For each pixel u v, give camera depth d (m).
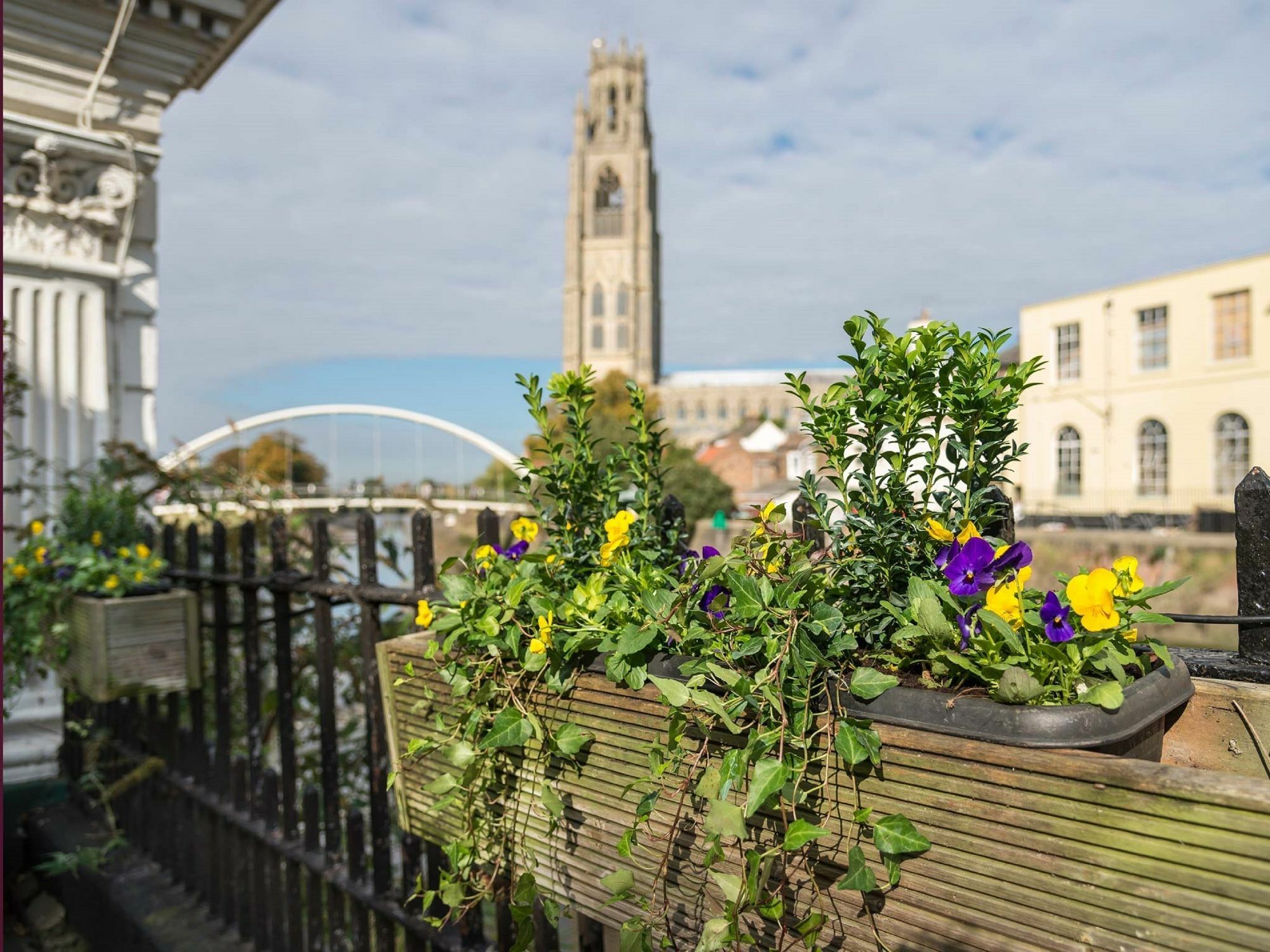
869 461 0.99
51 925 2.80
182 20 3.55
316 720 3.42
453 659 1.26
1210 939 0.60
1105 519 24.98
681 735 0.95
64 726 3.21
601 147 86.56
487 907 2.40
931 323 0.94
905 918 0.79
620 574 1.12
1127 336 25.88
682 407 81.44
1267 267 22.72
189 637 2.59
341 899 1.98
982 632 0.84
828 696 0.85
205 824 2.49
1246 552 0.96
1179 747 0.94
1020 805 0.70
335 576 2.97
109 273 3.75
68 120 3.61
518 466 1.43
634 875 1.04
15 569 2.71
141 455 3.47
